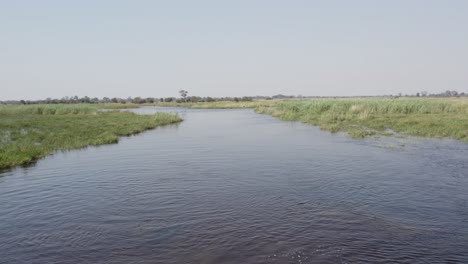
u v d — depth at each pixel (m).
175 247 7.37
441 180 12.47
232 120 48.09
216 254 6.98
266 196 10.92
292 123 40.22
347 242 7.40
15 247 7.64
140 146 23.25
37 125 34.88
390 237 7.63
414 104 44.09
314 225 8.38
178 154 19.61
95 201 10.87
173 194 11.43
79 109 61.56
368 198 10.52
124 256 7.05
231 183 12.73
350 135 26.16
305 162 16.36
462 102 49.06
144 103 152.25
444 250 7.02
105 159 18.34
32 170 15.74
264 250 7.10
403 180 12.55
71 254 7.23
